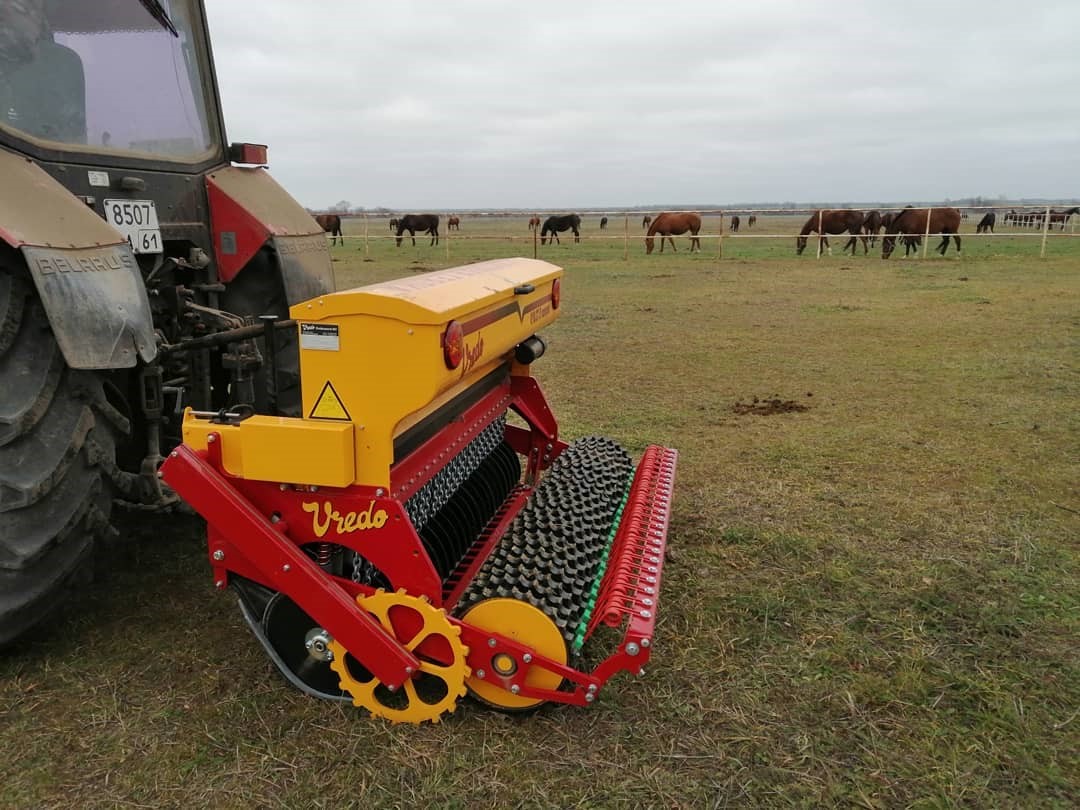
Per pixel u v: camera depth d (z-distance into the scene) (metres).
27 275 2.27
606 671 2.10
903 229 20.20
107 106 2.94
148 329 2.47
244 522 2.11
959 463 4.33
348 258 21.58
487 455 3.35
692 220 23.31
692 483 4.08
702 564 3.19
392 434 2.05
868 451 4.56
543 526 2.55
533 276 2.88
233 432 2.13
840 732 2.18
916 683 2.38
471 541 2.89
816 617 2.78
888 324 9.07
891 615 2.79
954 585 3.00
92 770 2.02
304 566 2.12
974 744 2.12
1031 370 6.56
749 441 4.77
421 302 1.96
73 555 2.44
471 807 1.89
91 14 2.89
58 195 2.39
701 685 2.38
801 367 6.89
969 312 9.87
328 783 1.97
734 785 1.97
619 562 2.43
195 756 2.06
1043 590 2.96
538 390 3.60
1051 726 2.20
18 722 2.21
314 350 2.03
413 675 2.17
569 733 2.16
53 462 2.28
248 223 3.39
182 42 3.40
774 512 3.70
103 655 2.54
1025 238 28.08
